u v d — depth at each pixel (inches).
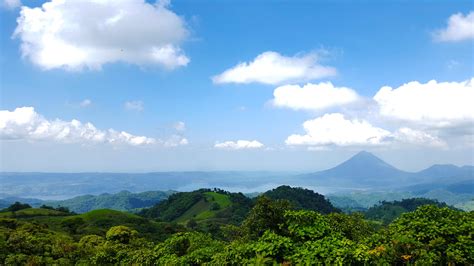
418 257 358.3
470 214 412.5
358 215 677.3
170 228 3624.5
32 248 1057.5
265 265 394.3
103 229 2839.6
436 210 416.8
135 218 3718.0
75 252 1079.0
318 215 463.5
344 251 378.0
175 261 518.3
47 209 3964.1
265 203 529.3
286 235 481.1
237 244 465.1
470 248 350.6
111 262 844.0
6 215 3385.8
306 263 381.1
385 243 386.3
